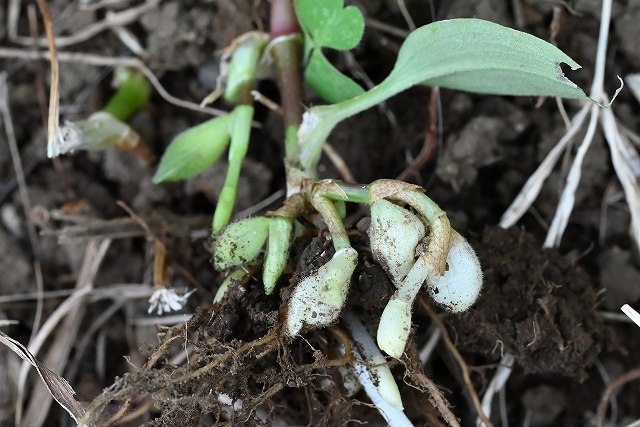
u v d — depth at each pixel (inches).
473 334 9.3
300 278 8.7
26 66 10.6
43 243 10.4
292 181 9.2
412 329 8.7
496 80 9.1
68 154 10.5
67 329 10.2
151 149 10.4
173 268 9.9
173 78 10.5
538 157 10.1
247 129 9.4
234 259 8.8
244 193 10.2
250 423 8.8
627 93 10.0
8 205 10.5
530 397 9.8
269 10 10.2
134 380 8.5
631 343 9.8
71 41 10.5
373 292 8.7
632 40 9.9
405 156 10.2
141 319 10.2
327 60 9.5
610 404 9.8
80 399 10.1
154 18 10.3
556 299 9.3
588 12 10.0
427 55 8.9
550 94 9.1
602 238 10.0
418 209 8.4
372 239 8.5
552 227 9.8
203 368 8.5
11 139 10.5
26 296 10.3
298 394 9.3
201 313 8.8
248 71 9.7
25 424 10.1
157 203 10.3
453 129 10.0
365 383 8.8
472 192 10.0
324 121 9.2
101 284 10.3
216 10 10.3
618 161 9.8
